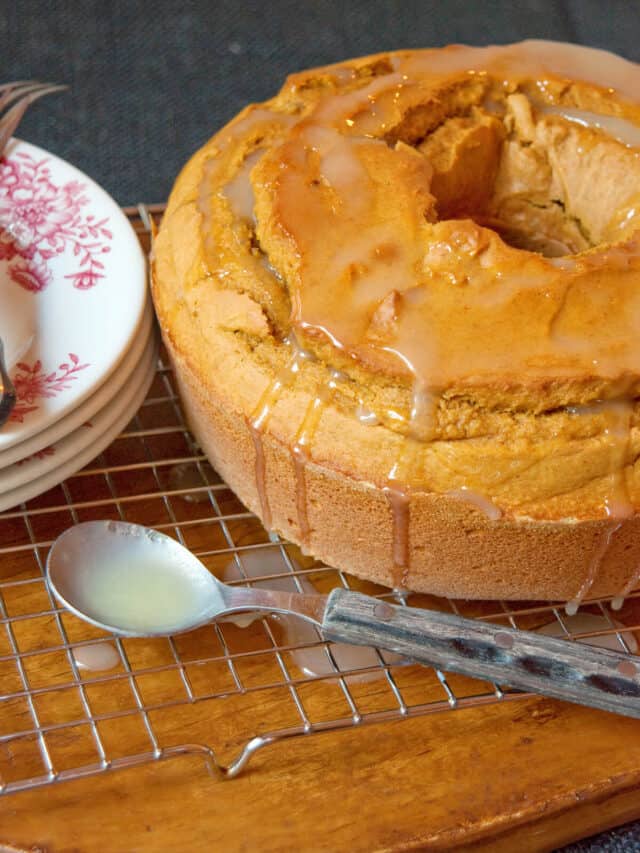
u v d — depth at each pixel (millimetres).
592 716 684
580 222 773
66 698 677
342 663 695
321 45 1089
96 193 793
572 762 669
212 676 688
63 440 712
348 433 670
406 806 655
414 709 660
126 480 750
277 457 688
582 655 661
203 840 642
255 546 723
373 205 696
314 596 684
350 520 691
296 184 703
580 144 757
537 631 709
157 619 684
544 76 765
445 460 663
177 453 765
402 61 774
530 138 765
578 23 1116
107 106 1030
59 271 763
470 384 652
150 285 764
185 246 722
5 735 654
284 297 691
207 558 726
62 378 712
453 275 674
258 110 763
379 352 658
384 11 1123
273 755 666
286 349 684
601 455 661
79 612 680
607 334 663
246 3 1125
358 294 671
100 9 1101
